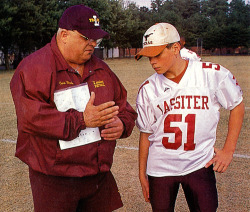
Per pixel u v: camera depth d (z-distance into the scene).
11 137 6.16
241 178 3.97
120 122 2.07
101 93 2.10
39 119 1.81
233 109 2.24
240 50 56.53
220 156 2.22
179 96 2.17
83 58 1.97
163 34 2.08
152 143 2.32
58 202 2.04
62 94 1.95
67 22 1.90
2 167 4.63
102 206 2.25
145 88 2.27
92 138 2.02
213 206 2.17
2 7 24.81
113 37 42.97
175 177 2.21
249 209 3.27
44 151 1.95
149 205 3.45
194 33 61.44
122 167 4.45
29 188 3.95
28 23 26.25
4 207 3.49
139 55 2.15
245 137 5.58
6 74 22.42
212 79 2.18
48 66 1.91
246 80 13.78
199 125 2.16
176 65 2.17
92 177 2.10
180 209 3.31
